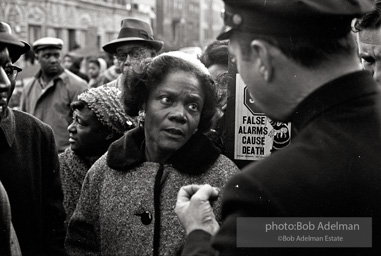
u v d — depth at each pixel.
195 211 1.37
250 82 1.21
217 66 2.65
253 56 1.18
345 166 1.10
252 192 1.10
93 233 2.03
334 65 1.15
